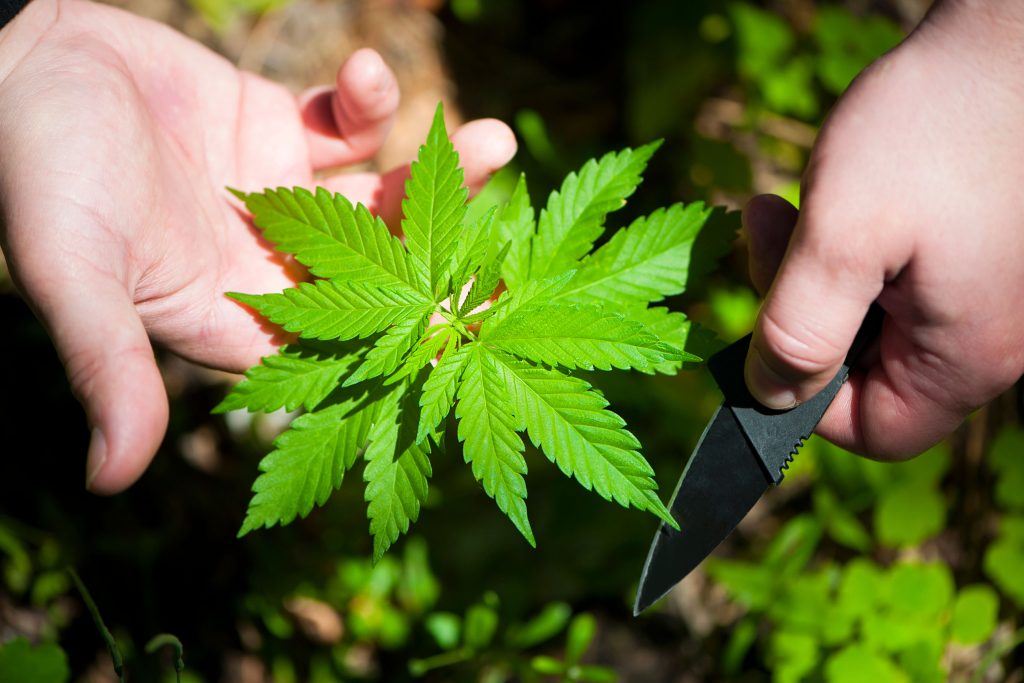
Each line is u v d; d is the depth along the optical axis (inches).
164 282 12.8
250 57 22.3
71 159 12.2
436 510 18.8
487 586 18.5
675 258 12.9
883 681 16.2
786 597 17.2
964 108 12.3
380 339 12.0
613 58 24.6
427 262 12.3
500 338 11.9
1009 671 18.4
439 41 24.2
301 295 12.1
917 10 23.1
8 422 18.0
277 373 12.2
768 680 18.6
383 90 15.4
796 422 12.6
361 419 12.1
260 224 12.5
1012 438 17.8
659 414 18.7
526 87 24.3
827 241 12.1
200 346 13.4
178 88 14.8
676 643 19.0
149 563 17.8
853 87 12.7
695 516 12.3
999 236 12.2
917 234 12.1
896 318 12.8
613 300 12.7
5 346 18.2
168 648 17.8
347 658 18.6
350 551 18.2
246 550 18.6
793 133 21.9
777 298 12.2
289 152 15.6
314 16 23.2
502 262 12.4
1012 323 12.5
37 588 17.2
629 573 18.6
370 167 22.1
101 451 11.3
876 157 12.2
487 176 14.5
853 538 17.8
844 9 22.3
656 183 22.0
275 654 18.1
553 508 18.9
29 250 11.9
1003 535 17.5
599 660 18.8
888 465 17.8
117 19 14.4
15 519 17.5
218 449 19.1
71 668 17.4
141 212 12.5
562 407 11.6
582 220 12.8
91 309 11.7
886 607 16.8
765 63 20.5
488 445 11.6
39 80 12.8
